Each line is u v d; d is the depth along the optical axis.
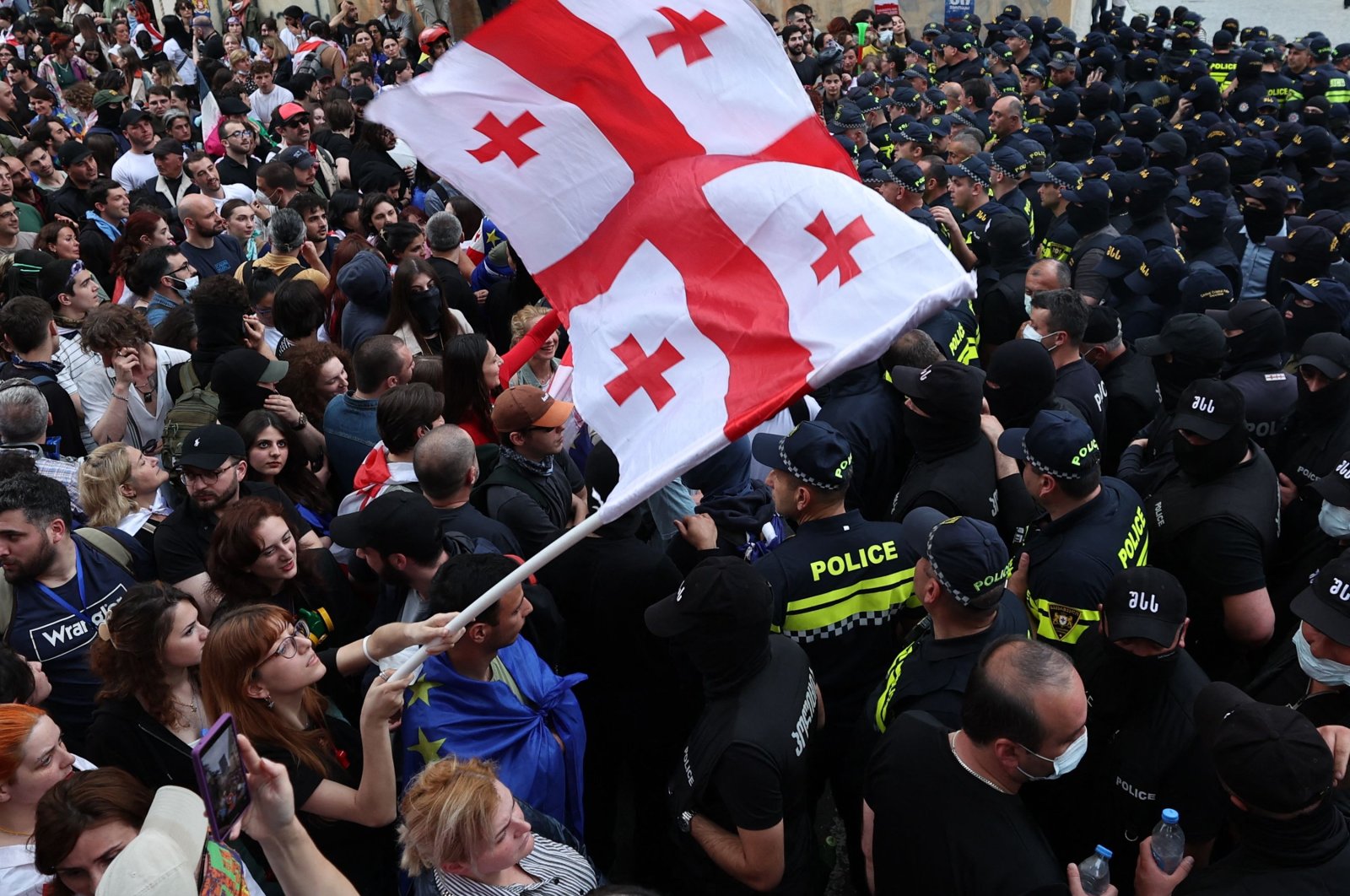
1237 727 2.49
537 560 2.63
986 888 2.66
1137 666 2.98
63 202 9.16
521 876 2.78
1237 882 2.48
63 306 6.54
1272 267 7.18
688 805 3.14
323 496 5.05
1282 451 4.84
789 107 3.07
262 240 8.49
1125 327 6.70
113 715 3.26
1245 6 24.84
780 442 3.82
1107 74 15.23
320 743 3.19
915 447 4.48
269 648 3.03
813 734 3.34
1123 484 3.96
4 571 3.77
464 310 7.23
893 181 8.11
